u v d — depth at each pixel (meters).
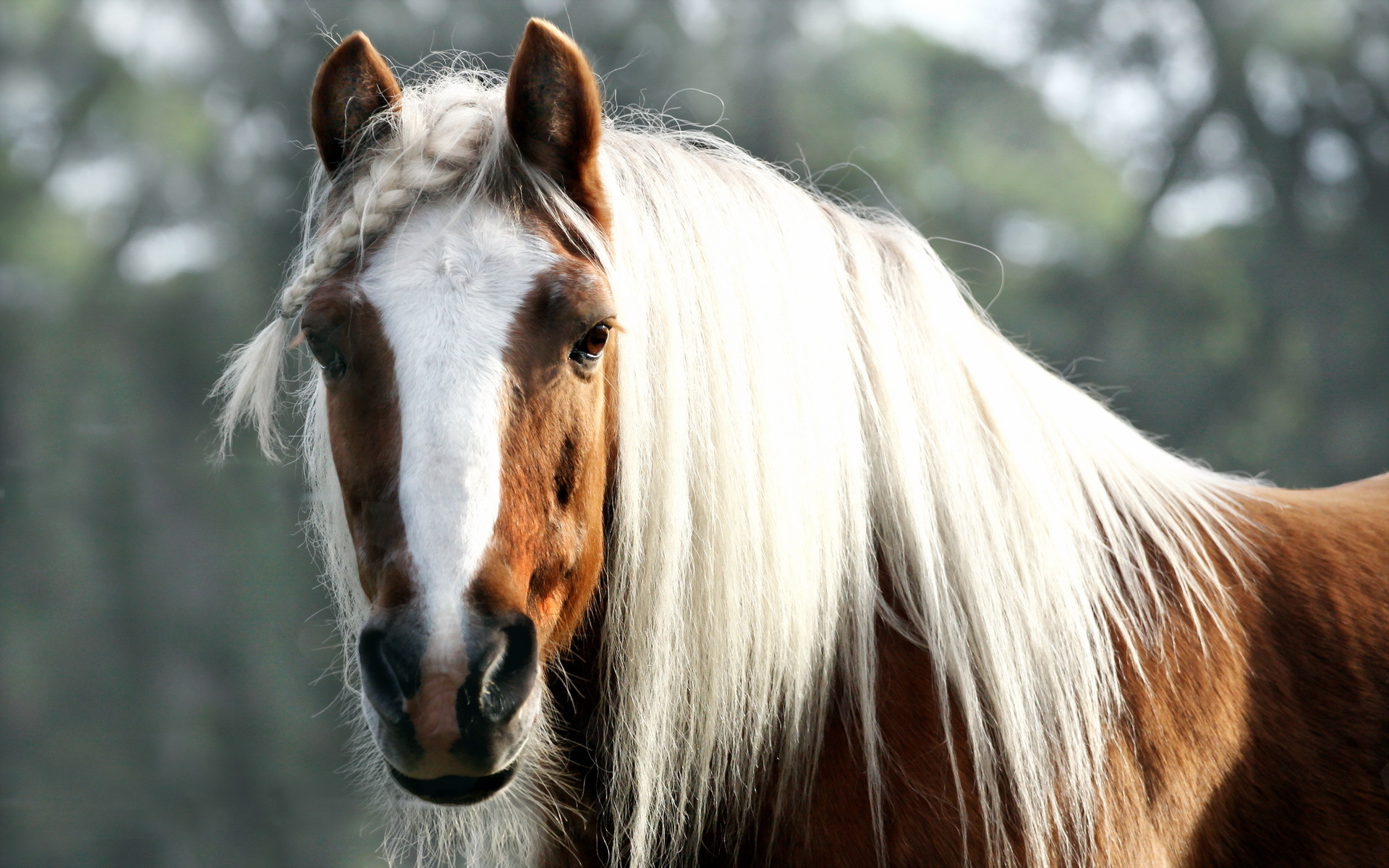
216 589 25.50
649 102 26.17
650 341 3.74
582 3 27.11
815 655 3.79
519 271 3.39
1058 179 38.78
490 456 3.18
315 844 22.02
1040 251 38.06
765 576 3.76
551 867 4.16
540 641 3.38
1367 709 4.02
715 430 3.77
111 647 26.06
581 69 3.61
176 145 35.56
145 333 30.59
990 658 3.76
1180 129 39.62
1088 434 4.30
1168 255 35.81
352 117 3.81
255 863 22.30
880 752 3.71
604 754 3.94
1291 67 38.38
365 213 3.51
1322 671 4.04
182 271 33.03
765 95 31.95
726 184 4.04
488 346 3.27
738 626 3.76
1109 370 32.84
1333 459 31.77
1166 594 3.97
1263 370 33.16
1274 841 3.92
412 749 3.06
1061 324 34.00
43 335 32.25
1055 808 3.65
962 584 3.85
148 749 24.16
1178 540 4.12
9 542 27.25
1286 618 4.09
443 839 4.55
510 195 3.57
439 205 3.55
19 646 26.27
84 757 24.44
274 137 31.92
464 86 4.01
